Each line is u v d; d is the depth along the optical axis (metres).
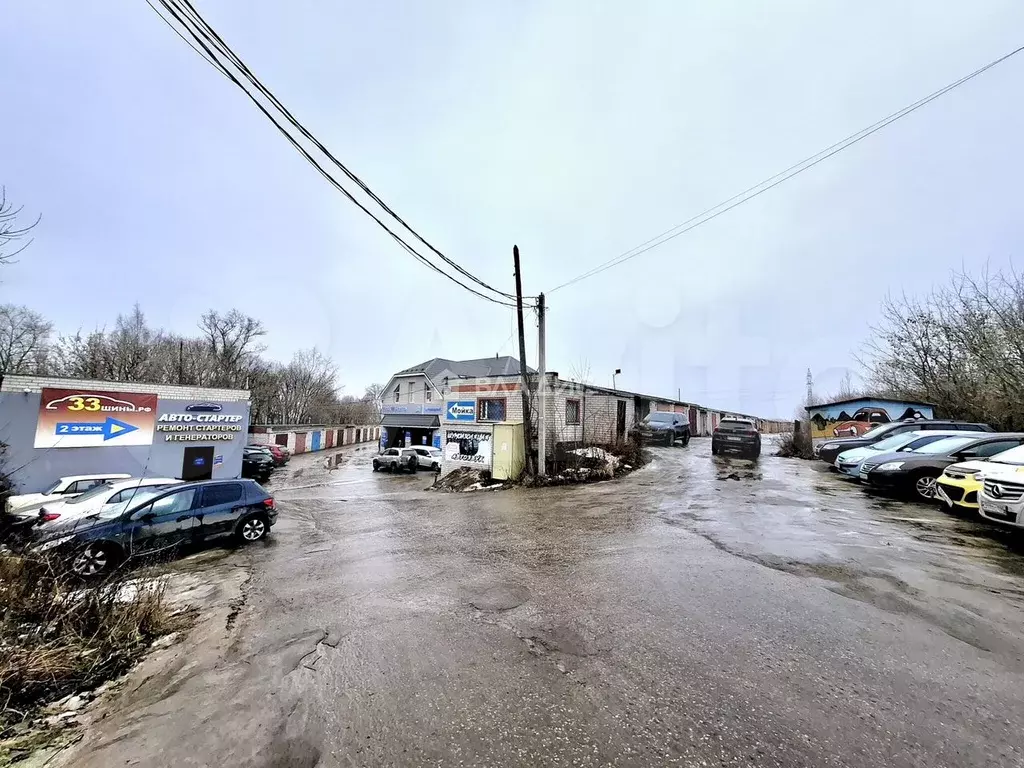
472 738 2.42
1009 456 6.54
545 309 14.34
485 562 5.93
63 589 4.17
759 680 2.90
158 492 7.60
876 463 9.98
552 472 14.38
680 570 5.20
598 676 3.01
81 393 14.94
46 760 2.41
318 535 8.55
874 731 2.38
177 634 4.12
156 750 2.45
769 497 9.79
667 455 18.98
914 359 18.78
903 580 4.65
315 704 2.83
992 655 3.15
